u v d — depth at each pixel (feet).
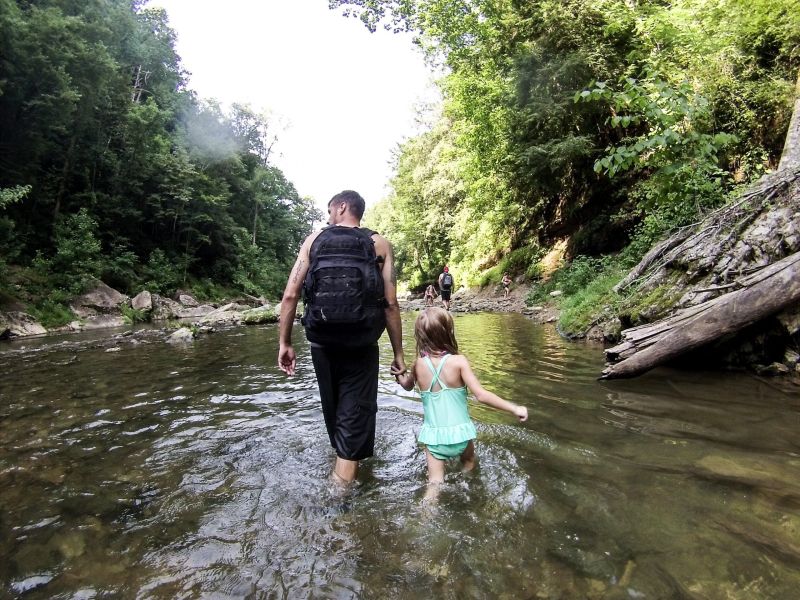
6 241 51.90
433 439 7.81
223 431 10.23
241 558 5.46
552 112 38.29
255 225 139.03
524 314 39.65
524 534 5.68
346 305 7.32
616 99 18.72
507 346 21.02
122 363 19.94
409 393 13.38
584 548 5.32
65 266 56.08
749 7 28.84
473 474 7.54
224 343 27.04
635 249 27.25
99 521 6.40
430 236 109.09
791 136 20.24
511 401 11.55
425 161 100.83
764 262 14.05
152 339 29.53
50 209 63.98
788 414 9.55
